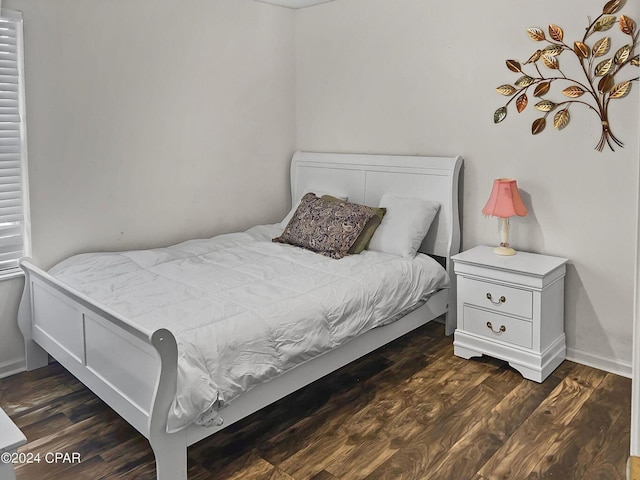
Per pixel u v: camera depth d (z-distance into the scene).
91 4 3.16
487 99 3.34
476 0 3.30
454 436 2.43
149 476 2.18
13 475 1.53
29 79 2.96
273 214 4.41
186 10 3.63
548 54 3.05
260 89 4.17
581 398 2.74
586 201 3.03
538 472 2.16
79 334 2.52
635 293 1.00
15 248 3.07
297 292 2.73
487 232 3.48
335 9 4.04
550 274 2.91
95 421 2.60
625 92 2.80
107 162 3.35
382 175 3.84
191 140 3.77
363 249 3.54
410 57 3.67
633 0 2.73
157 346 1.86
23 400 2.80
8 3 2.82
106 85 3.29
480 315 3.14
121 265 3.10
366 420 2.58
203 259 3.37
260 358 2.29
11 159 2.98
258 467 2.24
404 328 3.20
